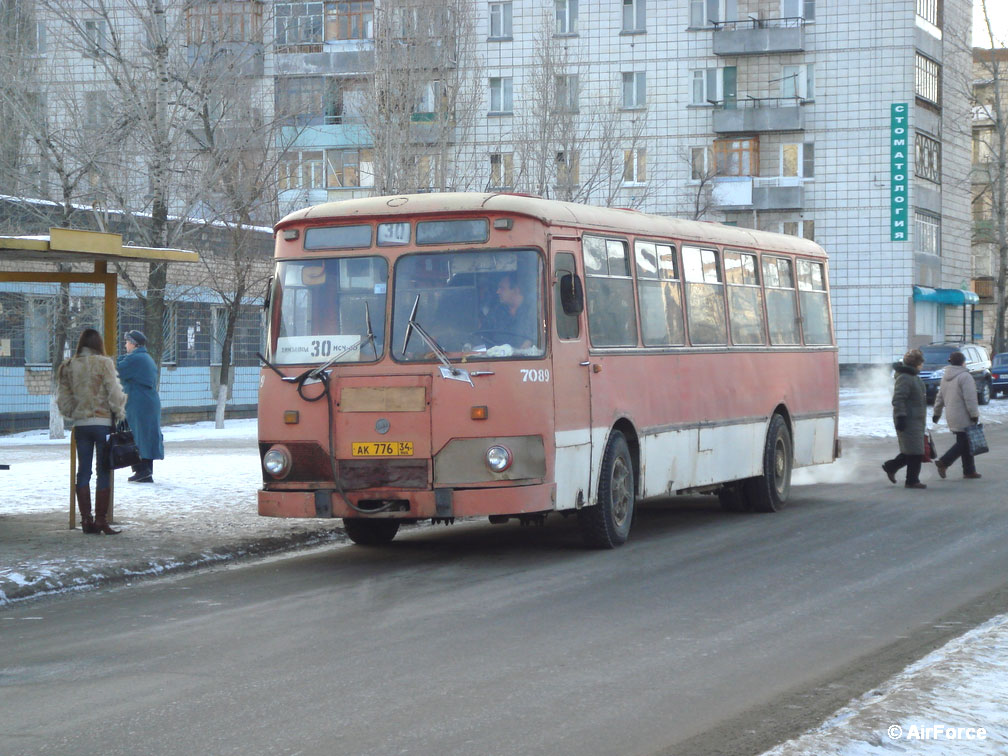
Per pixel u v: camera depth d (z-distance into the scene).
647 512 19.45
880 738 6.62
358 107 43.66
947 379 24.20
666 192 69.56
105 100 29.11
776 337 20.00
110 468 15.66
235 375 45.69
